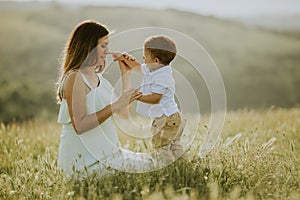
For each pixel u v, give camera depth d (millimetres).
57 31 30141
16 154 5395
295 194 3939
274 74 28172
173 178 4191
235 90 27234
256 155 4688
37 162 5305
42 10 32688
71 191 4055
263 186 4156
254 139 5586
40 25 30812
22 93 23531
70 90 4344
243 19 38156
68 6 33094
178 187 4078
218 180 4219
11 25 30141
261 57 30172
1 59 26594
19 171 4832
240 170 4488
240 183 4277
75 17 31609
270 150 4961
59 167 4578
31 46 27938
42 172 4672
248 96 26844
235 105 26359
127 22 29984
